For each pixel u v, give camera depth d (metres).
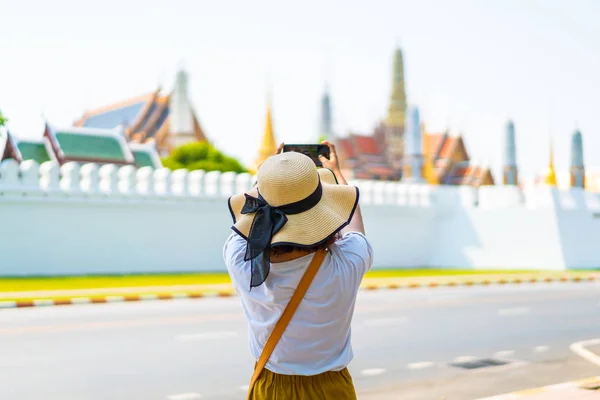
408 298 18.94
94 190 23.94
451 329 12.85
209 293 18.48
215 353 10.09
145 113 89.00
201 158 68.75
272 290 2.90
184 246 25.89
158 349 10.38
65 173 23.62
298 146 3.60
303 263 2.89
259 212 2.88
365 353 10.27
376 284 22.31
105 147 54.94
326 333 2.95
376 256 31.14
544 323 13.84
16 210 22.77
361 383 8.29
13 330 12.12
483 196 32.94
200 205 26.09
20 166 22.92
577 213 32.78
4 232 22.58
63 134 53.38
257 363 3.04
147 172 25.03
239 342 11.06
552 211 31.64
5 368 8.91
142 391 7.77
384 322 13.73
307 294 2.89
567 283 25.42
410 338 11.72
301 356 2.95
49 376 8.47
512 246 32.19
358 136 106.38
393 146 107.00
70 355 9.82
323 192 3.00
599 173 69.94
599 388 7.41
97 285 20.17
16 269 22.78
